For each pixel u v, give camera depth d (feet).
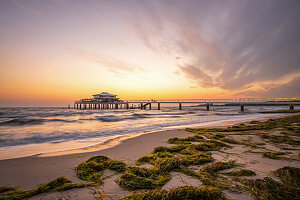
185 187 8.67
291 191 8.50
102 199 8.94
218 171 12.36
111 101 276.00
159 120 74.74
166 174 11.96
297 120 52.75
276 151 18.53
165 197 8.04
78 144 27.02
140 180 10.62
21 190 10.61
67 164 16.16
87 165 13.88
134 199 8.02
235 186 9.66
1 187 10.94
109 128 47.91
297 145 21.43
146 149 22.39
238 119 74.49
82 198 9.02
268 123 47.47
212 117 91.09
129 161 16.70
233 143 23.30
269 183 9.22
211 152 18.44
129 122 66.33
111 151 21.53
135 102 270.67
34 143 28.35
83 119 79.56
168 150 19.57
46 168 15.02
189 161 14.58
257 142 23.70
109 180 11.49
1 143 28.60
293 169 11.39
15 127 50.80
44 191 9.75
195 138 26.78
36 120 71.92
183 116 101.40
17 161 17.47
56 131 42.09
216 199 8.06
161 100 248.11
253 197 8.46
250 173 11.58
